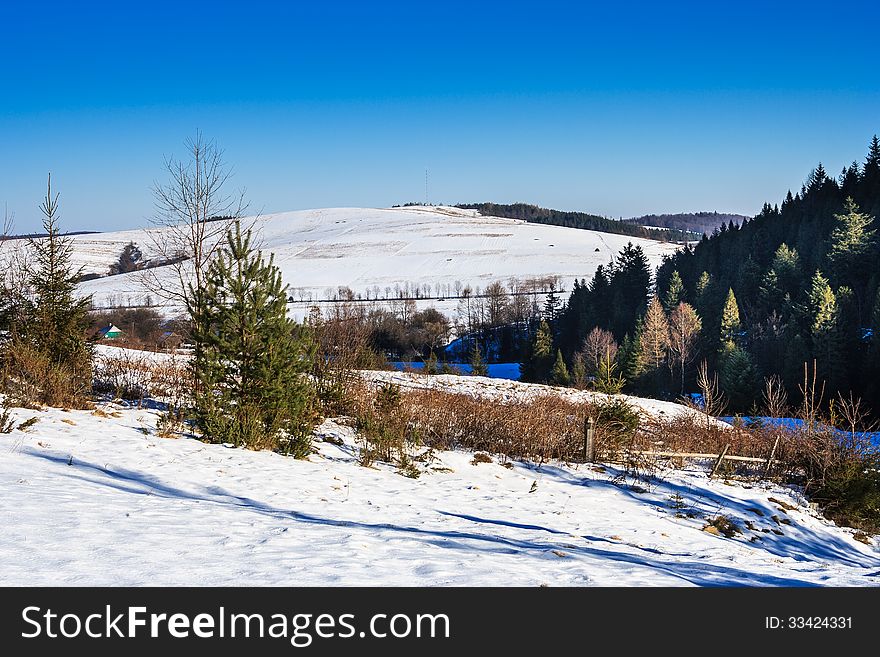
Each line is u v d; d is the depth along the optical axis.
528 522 10.39
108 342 32.56
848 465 15.09
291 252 188.12
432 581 5.95
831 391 59.09
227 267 12.91
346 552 6.56
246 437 12.56
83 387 15.27
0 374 14.09
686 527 11.89
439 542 7.71
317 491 10.22
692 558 9.48
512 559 7.21
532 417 17.83
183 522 7.00
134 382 18.03
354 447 14.65
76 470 8.99
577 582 6.53
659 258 173.38
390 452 14.35
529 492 12.91
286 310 13.23
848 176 124.62
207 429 12.59
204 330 12.91
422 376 30.78
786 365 60.56
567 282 145.88
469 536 8.52
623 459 16.53
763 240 108.44
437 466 13.89
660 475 15.62
